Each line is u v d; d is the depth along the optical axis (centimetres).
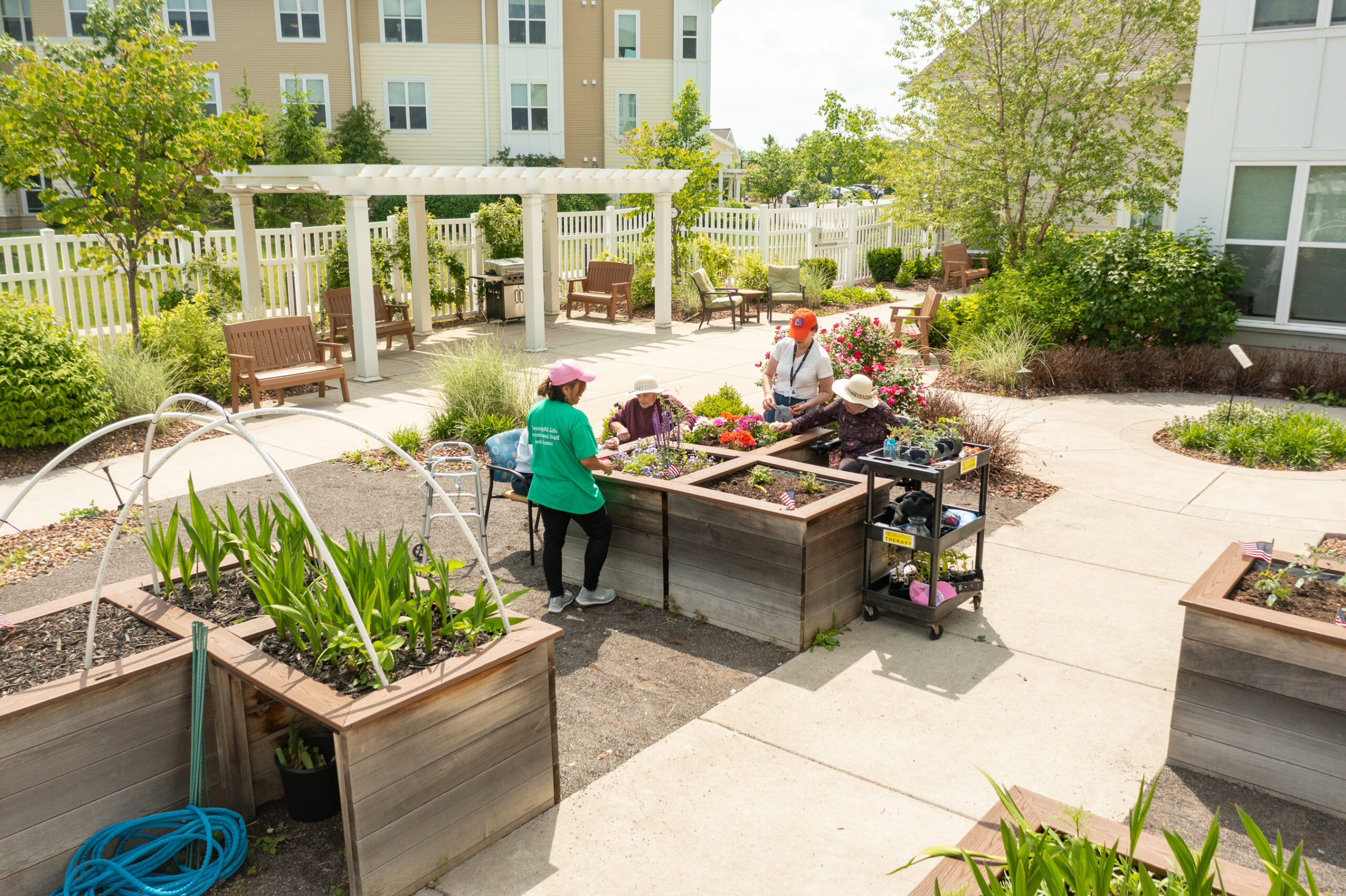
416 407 1080
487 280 1686
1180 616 559
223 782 371
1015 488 792
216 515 444
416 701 326
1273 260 1176
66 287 1213
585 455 531
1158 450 896
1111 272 1191
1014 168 1553
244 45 2548
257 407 1080
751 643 533
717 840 365
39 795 320
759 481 577
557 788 388
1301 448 846
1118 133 1547
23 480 827
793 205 3859
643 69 2798
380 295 1444
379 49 2645
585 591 579
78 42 1794
